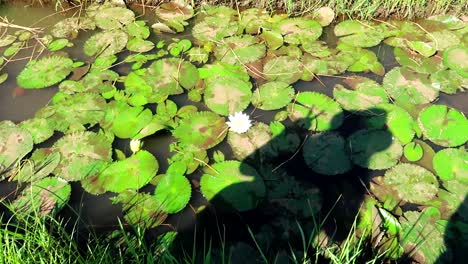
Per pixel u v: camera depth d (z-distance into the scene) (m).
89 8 2.02
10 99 1.61
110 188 1.34
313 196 1.33
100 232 1.26
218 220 1.28
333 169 1.39
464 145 1.44
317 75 1.70
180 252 1.22
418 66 1.72
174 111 1.55
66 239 1.23
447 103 1.59
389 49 1.81
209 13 2.00
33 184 1.34
